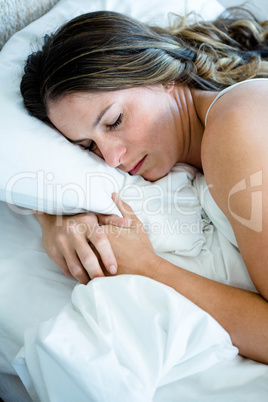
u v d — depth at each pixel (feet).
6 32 3.57
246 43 3.60
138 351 1.96
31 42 3.25
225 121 2.27
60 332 2.00
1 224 2.85
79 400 1.99
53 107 2.64
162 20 3.59
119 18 2.78
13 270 2.58
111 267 2.39
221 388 2.00
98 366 1.87
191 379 2.05
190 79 2.87
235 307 2.12
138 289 2.13
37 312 2.40
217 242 2.64
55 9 3.63
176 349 1.92
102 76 2.55
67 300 2.44
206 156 2.33
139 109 2.64
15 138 2.60
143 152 2.76
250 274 2.12
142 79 2.64
